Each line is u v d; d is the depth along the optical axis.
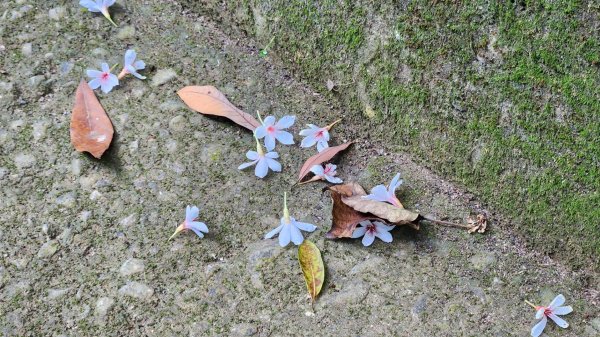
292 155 0.72
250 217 0.67
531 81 0.62
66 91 0.75
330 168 0.70
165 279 0.63
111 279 0.63
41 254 0.64
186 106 0.75
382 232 0.66
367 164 0.72
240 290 0.63
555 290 0.64
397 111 0.71
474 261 0.65
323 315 0.61
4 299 0.61
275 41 0.77
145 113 0.74
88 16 0.81
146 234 0.66
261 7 0.77
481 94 0.65
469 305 0.62
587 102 0.60
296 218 0.67
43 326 0.60
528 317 0.62
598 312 0.62
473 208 0.68
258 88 0.77
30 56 0.77
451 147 0.69
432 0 0.65
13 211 0.67
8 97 0.74
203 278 0.63
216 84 0.76
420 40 0.67
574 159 0.62
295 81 0.77
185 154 0.71
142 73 0.77
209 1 0.81
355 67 0.72
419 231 0.67
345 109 0.75
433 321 0.61
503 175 0.66
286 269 0.64
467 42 0.64
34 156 0.70
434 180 0.70
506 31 0.62
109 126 0.72
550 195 0.64
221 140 0.73
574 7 0.59
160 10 0.82
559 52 0.60
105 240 0.65
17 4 0.81
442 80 0.67
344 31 0.72
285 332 0.60
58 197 0.68
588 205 0.63
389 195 0.67
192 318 0.61
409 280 0.64
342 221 0.66
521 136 0.64
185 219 0.66
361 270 0.64
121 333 0.60
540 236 0.66
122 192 0.68
